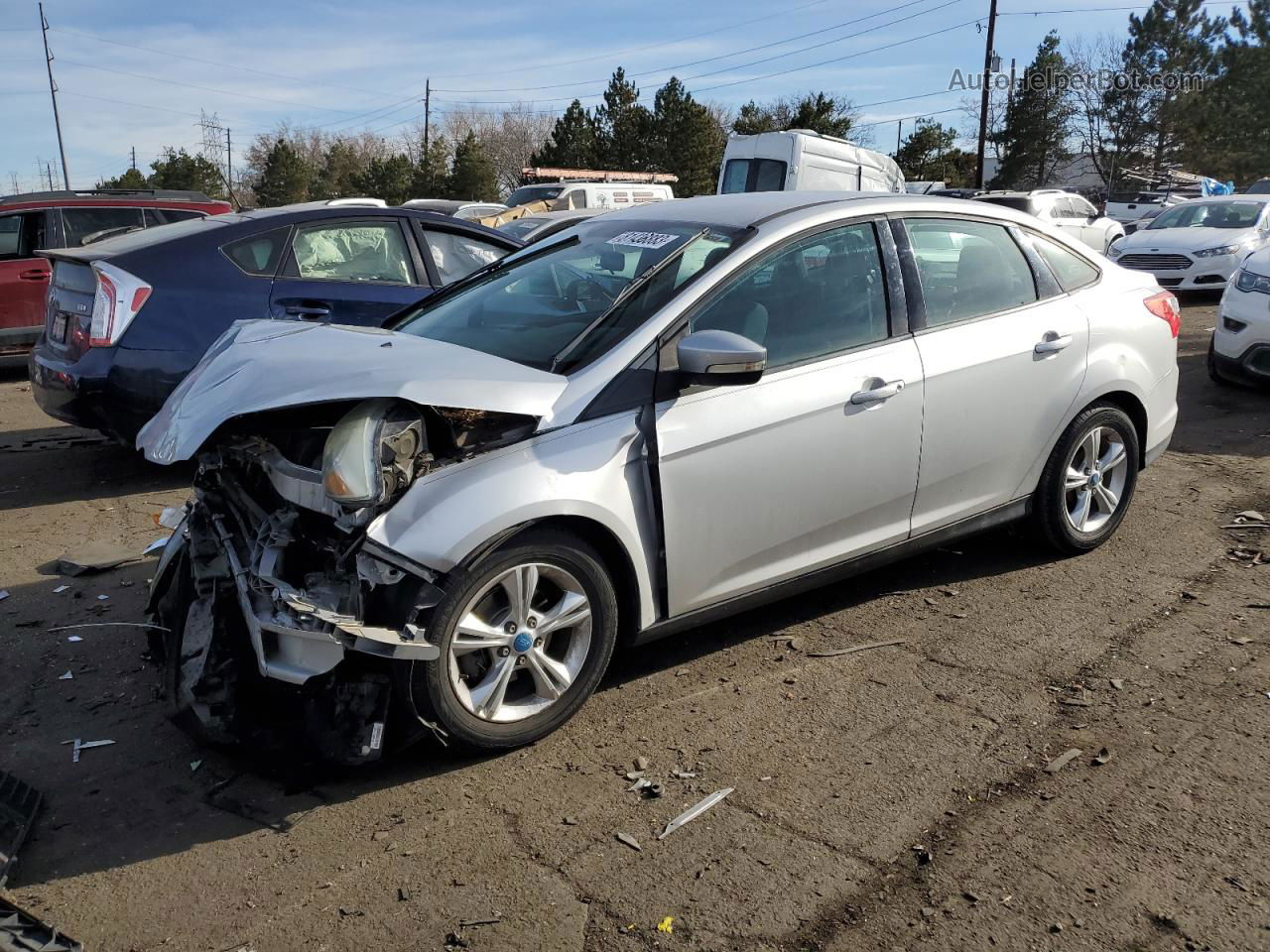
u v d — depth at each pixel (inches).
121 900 105.4
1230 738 130.3
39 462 282.2
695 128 2071.9
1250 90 2292.1
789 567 151.9
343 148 3284.9
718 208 163.3
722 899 103.7
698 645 161.3
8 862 108.3
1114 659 152.6
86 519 230.4
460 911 102.9
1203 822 113.7
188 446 121.6
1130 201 1557.6
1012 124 2153.1
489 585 123.5
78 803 122.6
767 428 142.5
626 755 130.6
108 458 285.9
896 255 161.5
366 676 123.5
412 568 117.0
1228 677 146.0
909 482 161.0
